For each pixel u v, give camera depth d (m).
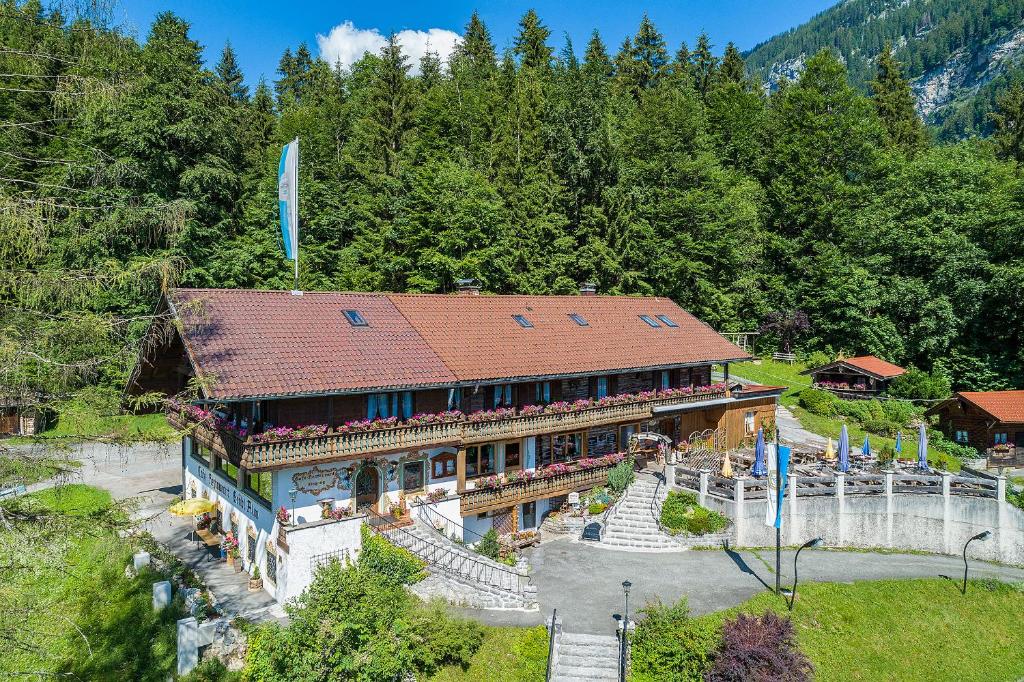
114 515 15.55
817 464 32.22
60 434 16.80
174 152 40.06
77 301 16.03
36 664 17.95
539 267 46.28
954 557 27.56
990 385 49.69
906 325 54.69
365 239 46.78
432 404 25.28
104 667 18.12
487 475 27.16
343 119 54.16
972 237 53.41
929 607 22.81
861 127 57.59
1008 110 67.12
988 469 39.50
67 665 18.11
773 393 38.44
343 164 51.22
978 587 24.33
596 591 21.95
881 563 26.12
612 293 46.84
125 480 32.09
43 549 14.64
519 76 55.16
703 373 36.97
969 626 22.27
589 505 28.14
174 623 19.39
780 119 61.12
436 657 17.53
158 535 26.31
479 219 43.28
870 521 27.95
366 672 16.05
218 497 25.52
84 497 28.89
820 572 24.50
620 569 23.86
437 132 53.84
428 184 43.72
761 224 57.62
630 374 32.81
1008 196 50.84
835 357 54.12
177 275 19.23
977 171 55.59
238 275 41.47
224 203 43.97
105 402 15.78
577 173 47.69
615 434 32.50
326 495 22.25
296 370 21.78
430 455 24.91
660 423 34.44
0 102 17.42
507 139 48.22
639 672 17.56
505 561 23.50
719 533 26.56
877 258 54.50
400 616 18.02
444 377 24.50
